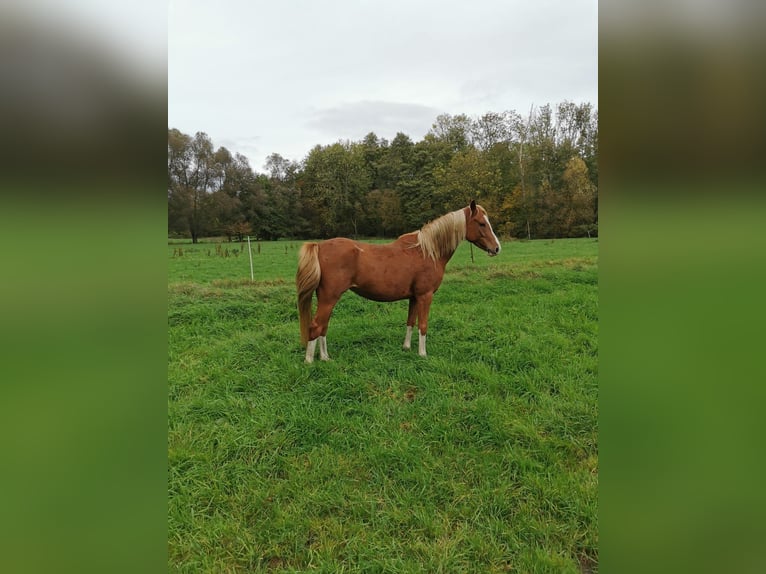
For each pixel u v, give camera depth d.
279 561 2.01
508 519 2.19
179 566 1.96
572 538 2.04
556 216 14.57
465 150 16.75
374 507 2.27
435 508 2.25
